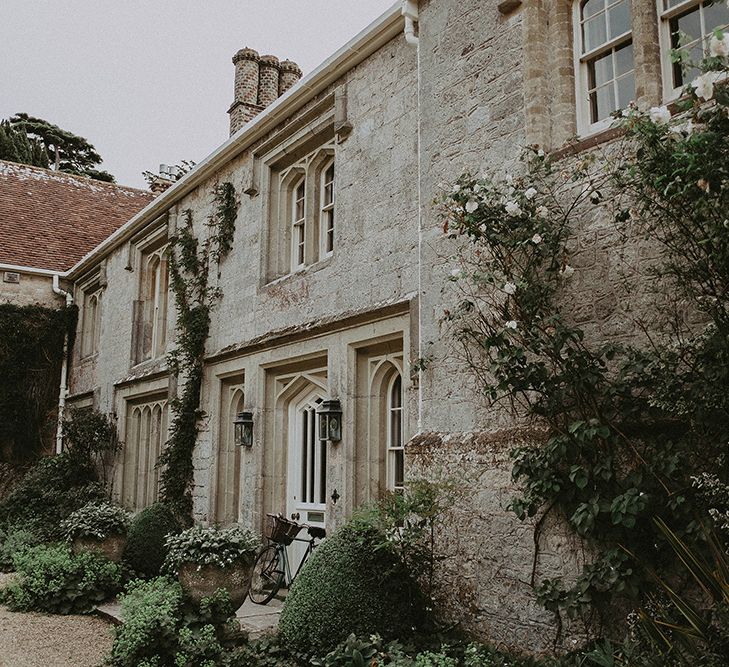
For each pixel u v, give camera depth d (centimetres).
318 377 904
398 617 566
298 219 1029
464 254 634
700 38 522
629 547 462
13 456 1628
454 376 630
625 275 512
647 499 441
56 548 954
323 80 912
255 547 702
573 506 503
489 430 589
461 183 568
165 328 1353
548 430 529
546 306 543
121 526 939
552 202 562
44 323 1709
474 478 587
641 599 458
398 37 803
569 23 605
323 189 961
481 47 652
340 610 561
